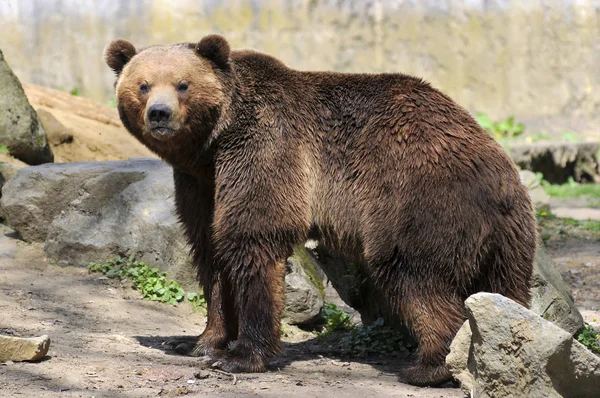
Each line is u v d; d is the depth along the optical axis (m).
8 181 15.57
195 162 10.15
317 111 10.18
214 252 10.58
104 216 14.78
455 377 9.08
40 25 42.22
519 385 8.05
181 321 13.12
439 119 9.71
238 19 43.97
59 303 12.84
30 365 9.20
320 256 13.07
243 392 8.77
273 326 10.06
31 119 18.80
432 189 9.41
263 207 9.80
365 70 45.22
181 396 8.46
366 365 11.05
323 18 44.81
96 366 9.45
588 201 31.66
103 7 42.69
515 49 45.25
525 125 44.47
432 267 9.44
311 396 8.72
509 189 9.53
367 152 9.84
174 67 9.70
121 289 13.97
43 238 15.22
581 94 45.44
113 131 23.02
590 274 18.17
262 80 10.15
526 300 9.77
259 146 9.87
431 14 45.06
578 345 7.92
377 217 9.68
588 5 45.22
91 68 42.56
